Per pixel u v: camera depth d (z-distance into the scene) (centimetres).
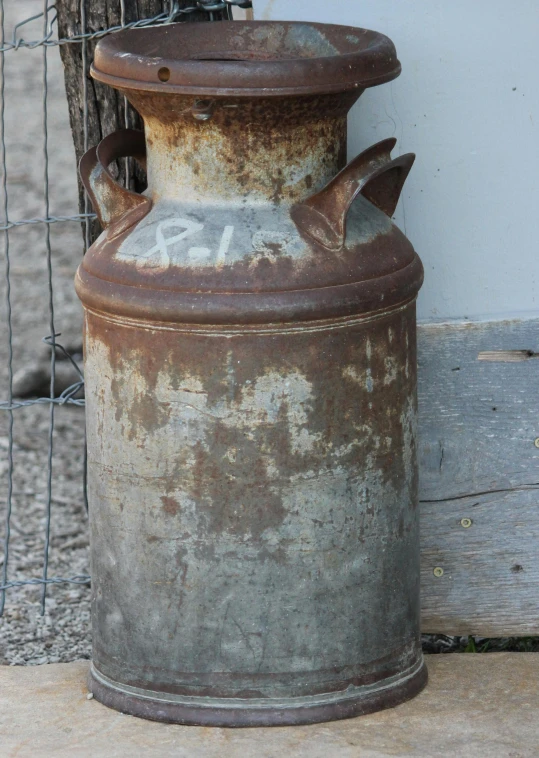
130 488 365
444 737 370
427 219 426
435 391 436
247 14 438
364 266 350
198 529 359
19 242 1029
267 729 373
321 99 339
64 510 621
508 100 413
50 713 388
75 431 723
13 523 606
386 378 364
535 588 453
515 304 433
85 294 361
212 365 344
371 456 366
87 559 566
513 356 432
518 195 423
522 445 440
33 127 1347
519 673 415
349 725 376
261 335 341
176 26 387
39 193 1141
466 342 432
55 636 491
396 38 409
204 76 323
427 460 441
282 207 349
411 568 394
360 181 342
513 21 406
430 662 425
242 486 354
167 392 350
